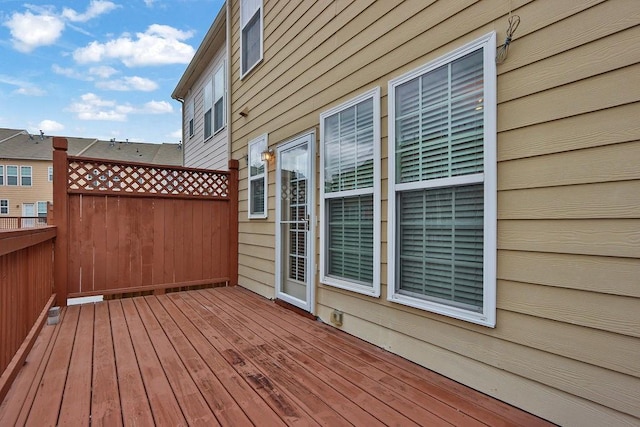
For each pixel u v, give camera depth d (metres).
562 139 1.65
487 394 1.94
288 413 1.76
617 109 1.49
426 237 2.35
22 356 2.29
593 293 1.56
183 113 9.80
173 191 4.79
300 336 2.92
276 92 4.23
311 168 3.47
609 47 1.52
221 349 2.63
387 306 2.60
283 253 4.05
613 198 1.50
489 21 1.95
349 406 1.83
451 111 2.16
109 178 4.32
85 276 4.17
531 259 1.76
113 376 2.17
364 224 2.87
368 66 2.80
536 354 1.74
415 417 1.72
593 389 1.55
